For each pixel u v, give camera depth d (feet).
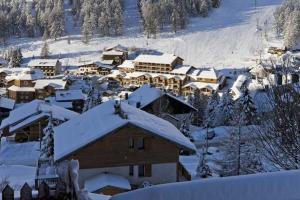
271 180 21.93
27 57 418.51
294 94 40.70
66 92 255.09
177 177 80.48
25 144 147.43
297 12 432.25
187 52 424.46
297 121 40.19
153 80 344.90
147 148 78.69
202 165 94.68
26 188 32.24
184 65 361.71
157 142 78.95
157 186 22.50
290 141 40.88
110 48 408.67
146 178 79.15
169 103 161.68
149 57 361.10
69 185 33.19
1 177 83.10
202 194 21.89
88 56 416.87
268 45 424.46
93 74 375.86
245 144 86.17
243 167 84.99
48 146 113.91
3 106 230.68
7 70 351.05
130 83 352.08
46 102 170.50
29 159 132.67
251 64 380.37
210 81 329.11
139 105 154.51
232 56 409.90
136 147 78.23
